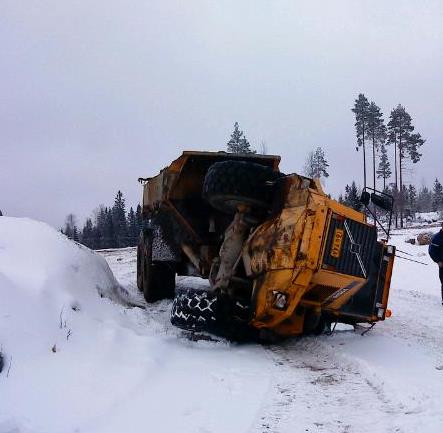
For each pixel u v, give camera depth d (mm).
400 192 55438
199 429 4184
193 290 7418
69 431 4109
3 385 4652
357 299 7531
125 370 5418
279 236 6355
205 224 8992
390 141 60625
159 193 9625
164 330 7438
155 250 10172
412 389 4895
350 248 6566
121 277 14766
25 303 5812
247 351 6848
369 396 4926
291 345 7219
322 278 6371
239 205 7129
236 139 49750
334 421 4316
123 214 60188
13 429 3943
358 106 60125
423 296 12461
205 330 7105
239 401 4836
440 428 3955
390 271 7934
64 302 6359
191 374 5613
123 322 7227
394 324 8805
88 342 5867
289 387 5270
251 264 6785
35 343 5355
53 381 4879
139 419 4383
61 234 8461
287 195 6699
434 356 6469
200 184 9094
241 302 7109
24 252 7109
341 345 6895
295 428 4188
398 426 4082
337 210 6441
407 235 31953
